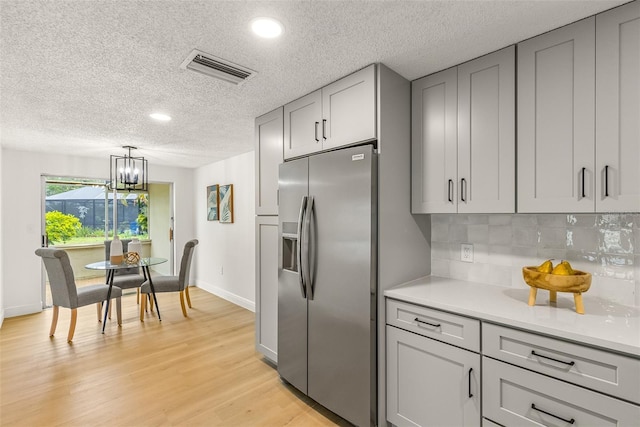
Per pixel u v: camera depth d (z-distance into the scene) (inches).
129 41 63.1
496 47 67.1
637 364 44.4
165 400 89.6
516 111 65.5
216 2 51.7
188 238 228.2
